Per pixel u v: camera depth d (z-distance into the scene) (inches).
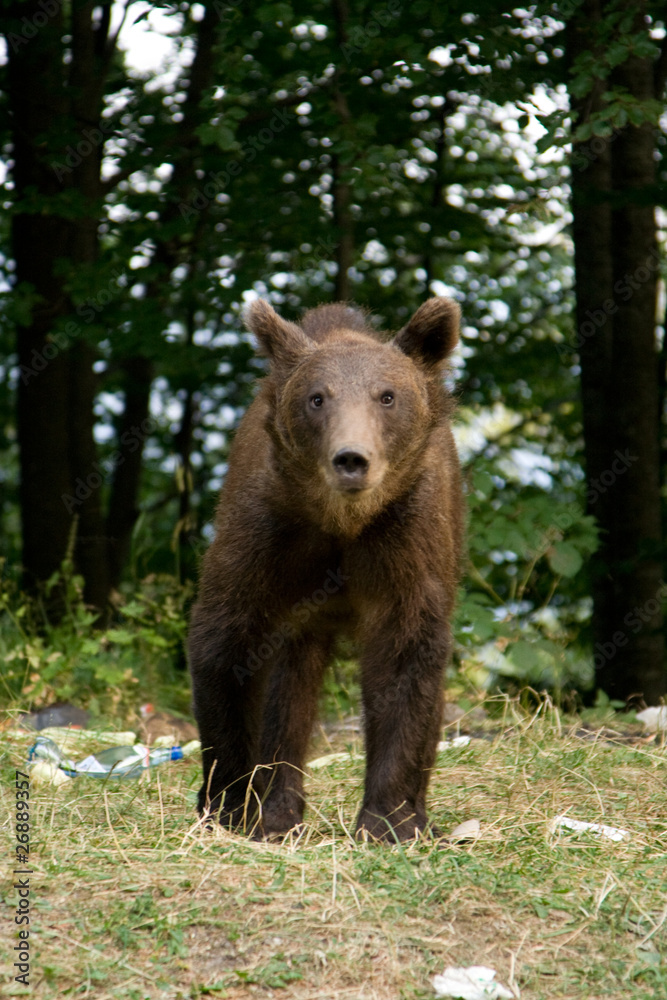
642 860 245.9
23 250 629.0
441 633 272.4
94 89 607.5
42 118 601.6
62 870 225.3
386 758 267.9
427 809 296.0
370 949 198.8
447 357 283.6
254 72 635.5
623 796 306.3
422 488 272.2
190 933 202.5
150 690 482.6
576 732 412.2
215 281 620.4
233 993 187.2
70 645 486.3
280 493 265.4
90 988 186.9
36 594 617.0
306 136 641.0
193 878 219.1
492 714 466.9
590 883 228.5
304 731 307.7
